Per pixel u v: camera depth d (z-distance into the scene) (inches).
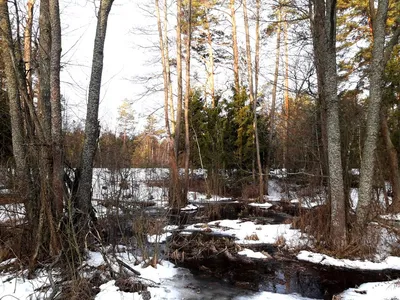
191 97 800.9
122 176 374.9
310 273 270.7
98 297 204.7
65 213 255.3
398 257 293.1
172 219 484.1
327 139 329.7
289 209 580.1
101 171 393.4
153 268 264.7
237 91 780.0
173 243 330.0
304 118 625.3
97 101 306.2
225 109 773.9
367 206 312.2
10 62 273.6
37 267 233.8
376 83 314.2
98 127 309.3
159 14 673.0
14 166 263.4
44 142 245.9
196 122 788.6
